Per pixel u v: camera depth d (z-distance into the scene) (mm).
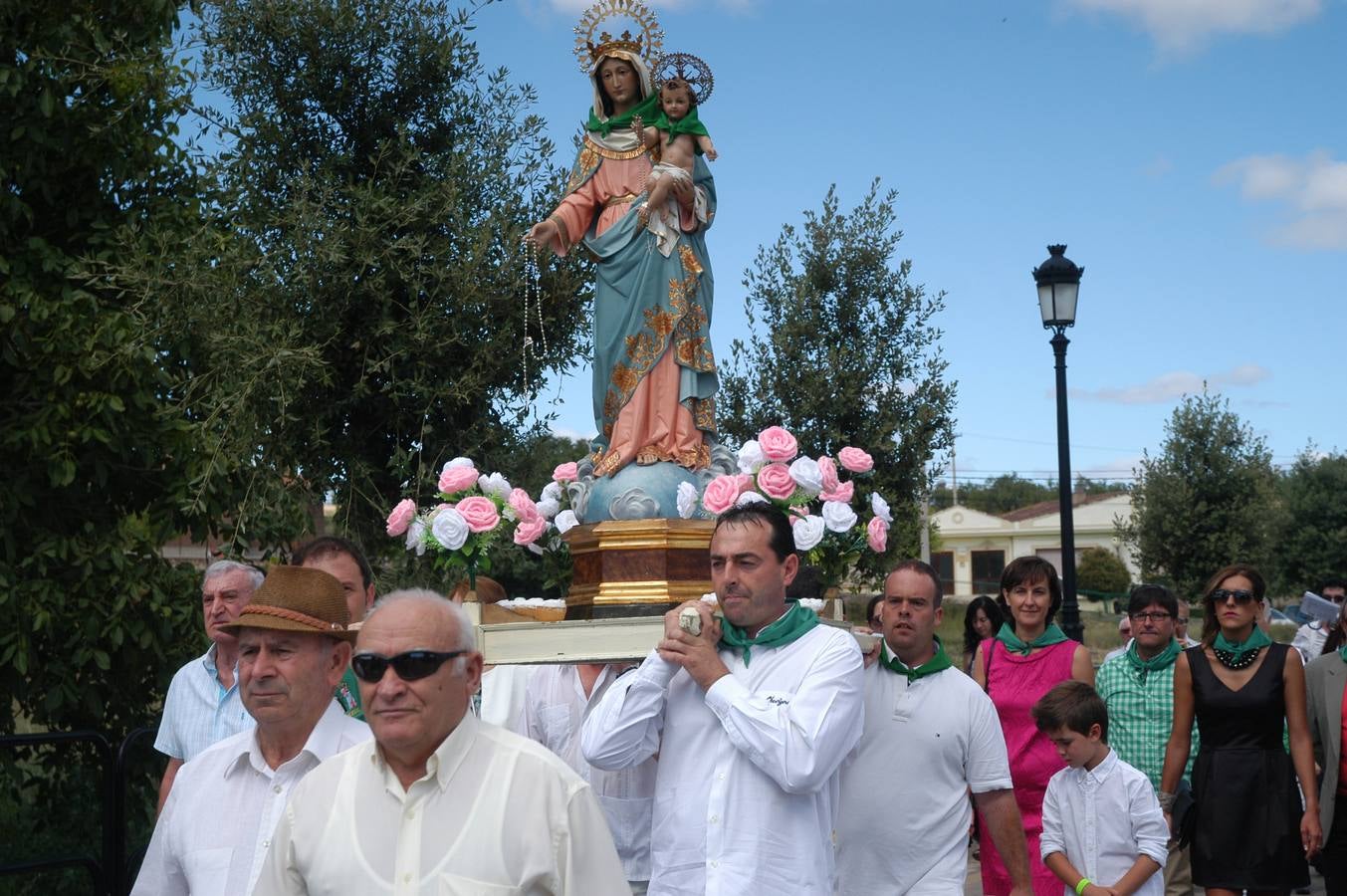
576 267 9781
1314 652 11953
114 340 8359
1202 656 7023
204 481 8289
